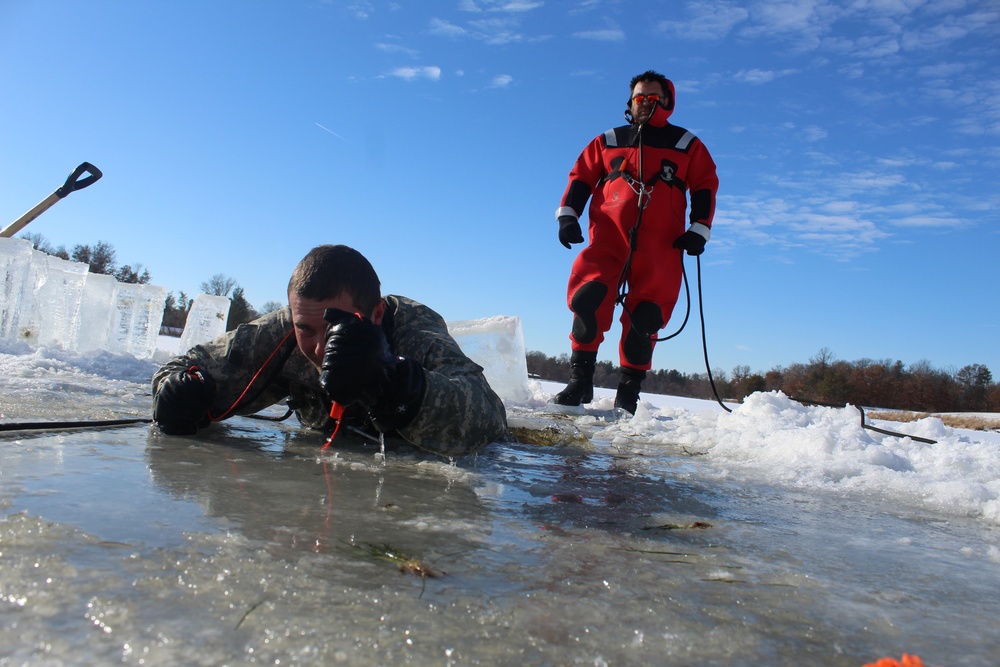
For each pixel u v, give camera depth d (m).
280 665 0.76
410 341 2.40
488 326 5.66
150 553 1.07
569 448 3.00
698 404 10.16
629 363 5.29
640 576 1.19
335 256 1.98
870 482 2.50
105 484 1.51
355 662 0.78
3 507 1.26
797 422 4.26
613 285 5.08
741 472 2.63
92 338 6.84
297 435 2.62
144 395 3.59
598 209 5.11
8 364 4.46
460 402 2.14
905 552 1.55
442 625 0.90
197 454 2.01
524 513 1.62
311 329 1.99
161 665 0.74
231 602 0.91
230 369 2.45
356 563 1.12
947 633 1.04
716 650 0.90
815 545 1.55
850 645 0.96
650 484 2.20
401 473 1.98
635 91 5.00
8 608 0.84
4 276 5.89
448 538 1.33
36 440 2.00
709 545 1.46
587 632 0.92
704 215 4.96
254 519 1.33
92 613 0.84
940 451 3.20
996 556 1.56
